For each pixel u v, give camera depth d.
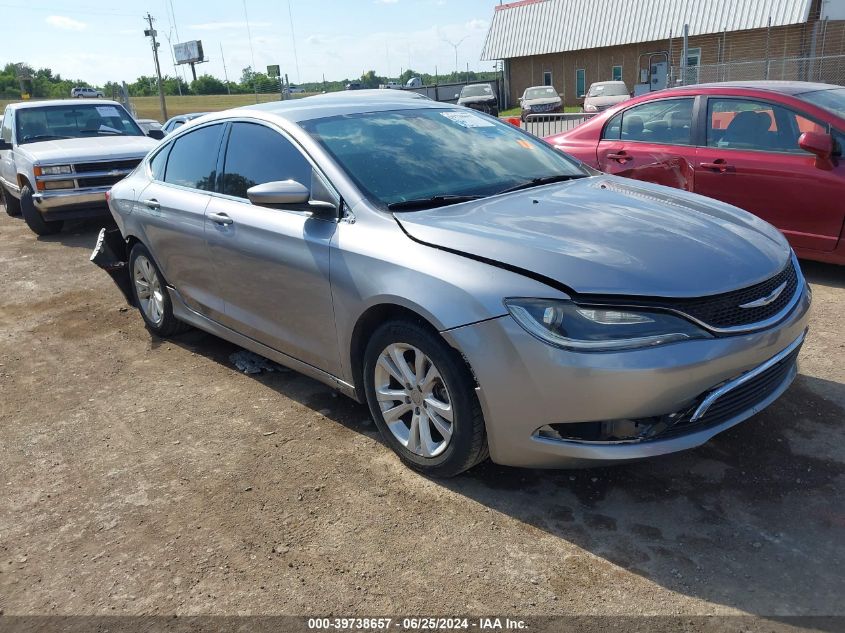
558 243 2.85
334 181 3.44
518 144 4.23
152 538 2.93
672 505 2.91
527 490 3.08
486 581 2.56
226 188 4.16
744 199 5.79
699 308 2.65
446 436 3.02
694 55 31.56
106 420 4.03
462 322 2.75
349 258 3.21
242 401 4.15
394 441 3.30
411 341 3.01
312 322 3.54
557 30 38.03
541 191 3.62
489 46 42.06
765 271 2.89
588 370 2.55
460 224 3.07
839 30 27.55
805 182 5.39
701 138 6.07
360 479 3.24
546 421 2.69
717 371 2.65
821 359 4.18
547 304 2.63
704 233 3.06
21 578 2.74
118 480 3.39
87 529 3.02
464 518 2.92
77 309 6.26
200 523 3.00
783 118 5.61
